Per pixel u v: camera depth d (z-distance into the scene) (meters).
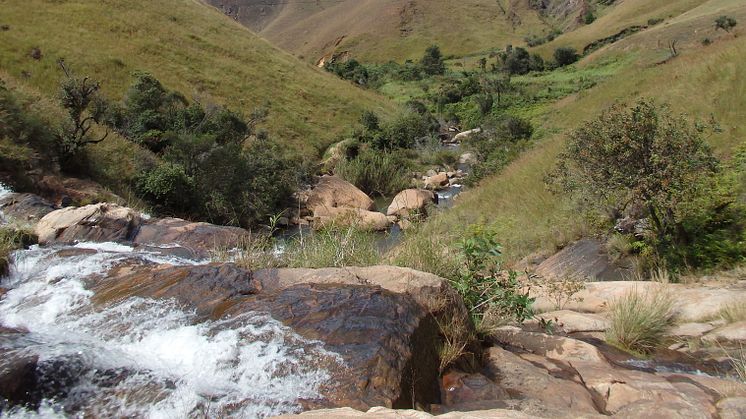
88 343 3.58
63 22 32.78
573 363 3.86
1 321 4.31
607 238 8.47
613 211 8.50
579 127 7.55
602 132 6.92
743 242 6.73
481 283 4.61
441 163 31.83
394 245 5.55
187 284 4.31
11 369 2.92
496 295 4.52
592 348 4.18
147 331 3.66
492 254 4.54
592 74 61.84
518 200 12.20
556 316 5.57
